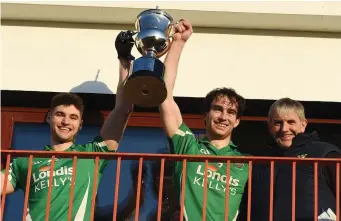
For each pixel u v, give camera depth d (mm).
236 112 6320
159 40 5953
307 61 7602
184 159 5590
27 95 7547
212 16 7512
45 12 7535
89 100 7582
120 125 6172
